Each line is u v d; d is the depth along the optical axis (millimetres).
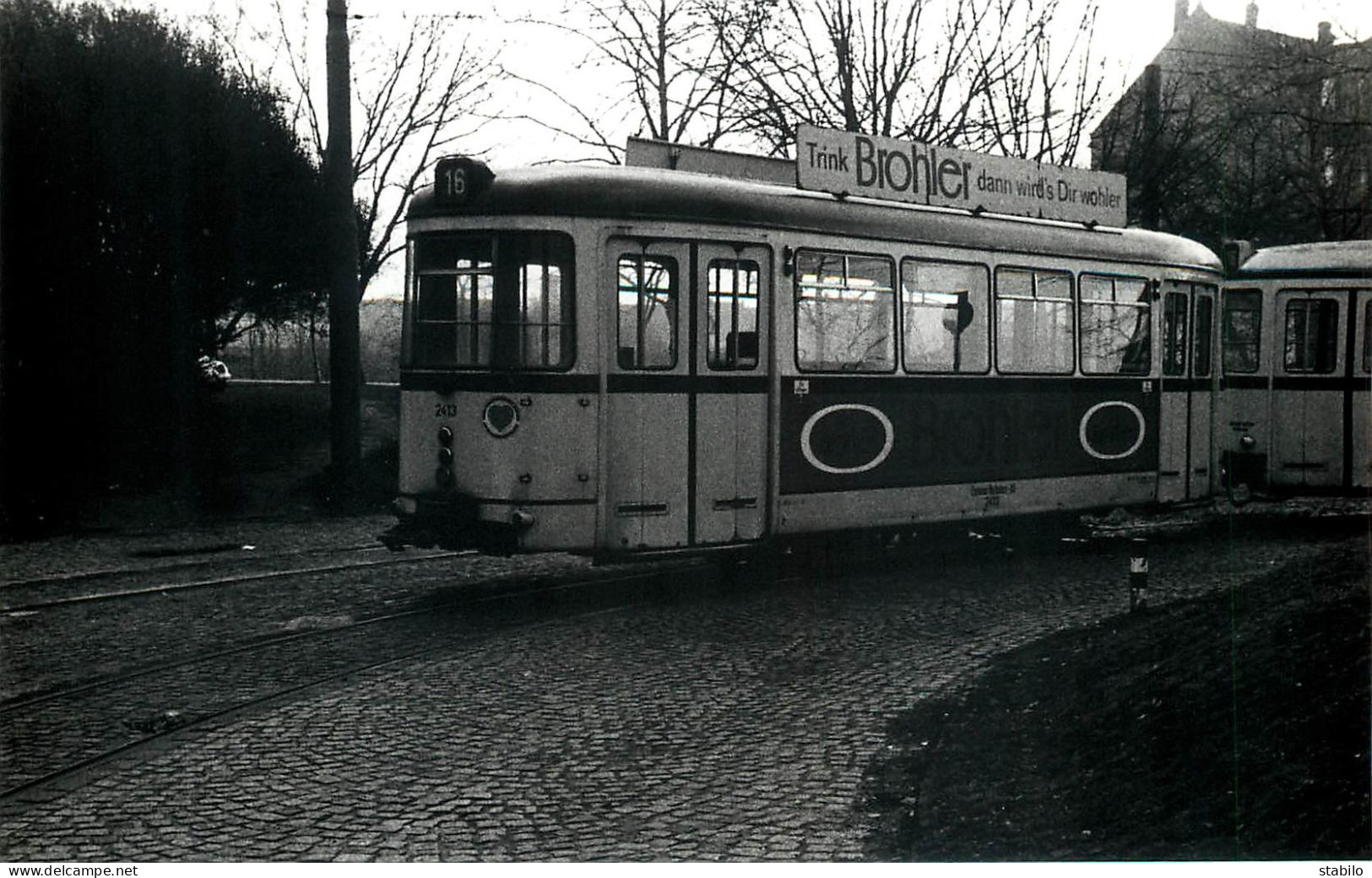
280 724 8359
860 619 11953
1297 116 26500
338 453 20250
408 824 6594
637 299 12453
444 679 9570
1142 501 17062
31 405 21469
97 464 21906
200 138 23891
